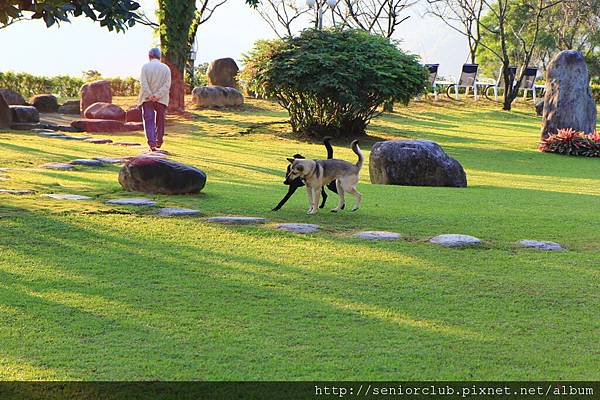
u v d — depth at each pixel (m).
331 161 9.20
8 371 4.42
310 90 21.47
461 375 4.45
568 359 4.71
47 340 4.88
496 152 21.22
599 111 34.31
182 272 6.45
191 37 33.12
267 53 22.41
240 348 4.80
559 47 52.69
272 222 8.48
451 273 6.55
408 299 5.84
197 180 10.19
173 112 25.45
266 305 5.64
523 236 8.14
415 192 11.77
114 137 19.25
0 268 6.38
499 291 6.06
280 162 16.30
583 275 6.56
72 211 8.55
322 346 4.86
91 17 5.69
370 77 21.70
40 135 18.33
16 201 8.95
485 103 35.16
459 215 9.28
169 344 4.85
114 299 5.70
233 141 20.81
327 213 9.20
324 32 22.70
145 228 7.95
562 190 13.41
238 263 6.75
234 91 28.38
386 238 7.78
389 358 4.68
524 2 44.75
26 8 5.45
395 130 25.16
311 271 6.54
